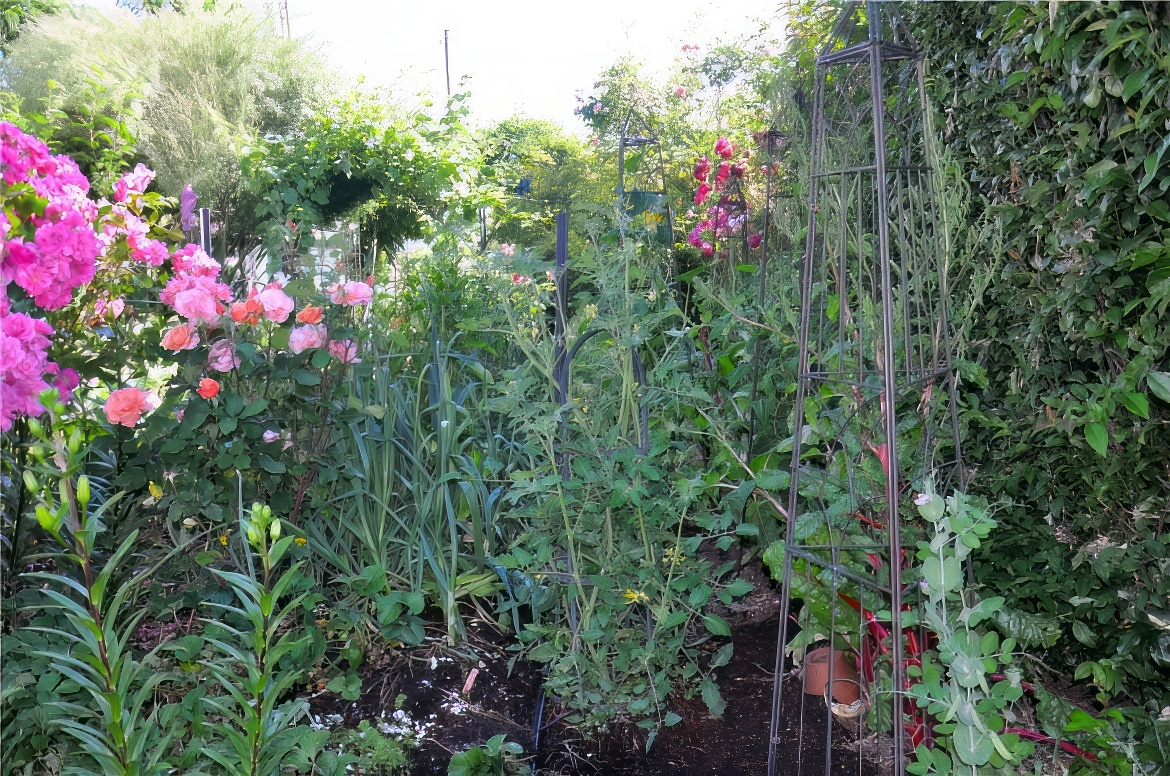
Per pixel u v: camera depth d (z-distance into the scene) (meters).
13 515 1.73
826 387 2.10
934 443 1.89
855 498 1.81
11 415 1.67
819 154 1.81
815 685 2.16
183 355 2.22
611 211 2.66
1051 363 1.95
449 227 4.28
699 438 2.90
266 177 5.48
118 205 2.37
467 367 3.43
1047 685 2.07
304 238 2.75
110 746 1.29
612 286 2.29
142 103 6.40
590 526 2.27
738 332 2.97
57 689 1.60
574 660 2.19
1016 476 2.01
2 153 1.74
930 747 1.78
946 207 1.88
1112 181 1.63
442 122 6.30
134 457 2.16
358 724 2.10
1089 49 1.68
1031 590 2.00
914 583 1.74
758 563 2.95
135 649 2.14
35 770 1.60
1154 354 1.61
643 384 2.30
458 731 2.10
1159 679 1.67
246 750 1.38
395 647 2.47
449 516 2.59
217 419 2.22
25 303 1.87
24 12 6.31
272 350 2.38
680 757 1.99
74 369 2.08
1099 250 1.70
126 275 2.25
